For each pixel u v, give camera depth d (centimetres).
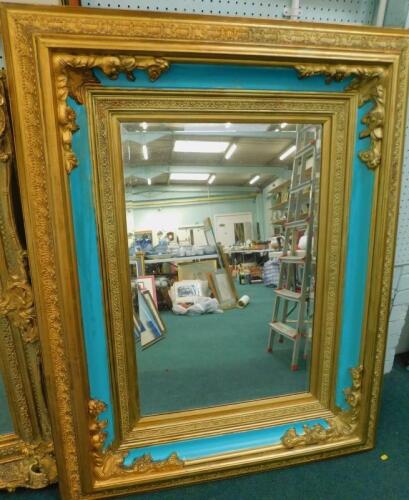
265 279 98
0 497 83
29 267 74
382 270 84
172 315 94
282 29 67
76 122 66
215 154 87
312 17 86
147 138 80
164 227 87
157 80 69
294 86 75
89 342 76
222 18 65
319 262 88
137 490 81
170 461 83
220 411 91
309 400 96
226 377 100
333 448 91
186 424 88
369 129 79
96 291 75
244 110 75
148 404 91
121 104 69
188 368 95
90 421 78
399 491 80
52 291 69
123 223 76
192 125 80
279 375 100
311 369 96
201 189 89
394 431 101
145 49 63
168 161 84
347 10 87
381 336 89
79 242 71
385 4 85
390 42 73
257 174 90
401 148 79
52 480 85
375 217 82
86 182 70
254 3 82
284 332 101
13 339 79
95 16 60
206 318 98
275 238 94
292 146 86
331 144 81
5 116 67
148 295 89
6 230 73
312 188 88
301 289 98
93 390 79
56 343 71
